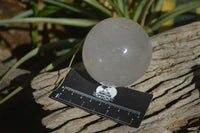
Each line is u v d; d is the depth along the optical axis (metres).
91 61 0.28
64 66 0.38
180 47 0.34
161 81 0.32
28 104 0.38
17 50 0.45
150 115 0.30
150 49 0.28
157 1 0.40
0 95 0.36
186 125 0.30
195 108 0.30
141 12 0.39
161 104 0.31
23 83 0.35
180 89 0.31
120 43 0.27
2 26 0.45
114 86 0.30
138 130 0.29
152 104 0.31
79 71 0.33
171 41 0.35
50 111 0.32
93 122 0.30
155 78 0.32
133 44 0.27
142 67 0.28
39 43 0.46
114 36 0.27
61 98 0.31
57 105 0.31
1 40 0.45
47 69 0.34
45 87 0.32
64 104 0.31
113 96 0.31
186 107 0.30
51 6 0.40
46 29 0.47
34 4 0.41
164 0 0.42
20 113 0.38
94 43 0.27
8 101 0.37
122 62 0.27
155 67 0.33
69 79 0.32
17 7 0.47
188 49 0.34
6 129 0.37
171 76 0.32
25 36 0.46
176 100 0.31
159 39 0.35
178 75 0.32
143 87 0.32
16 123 0.38
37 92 0.32
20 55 0.45
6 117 0.38
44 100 0.31
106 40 0.27
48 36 0.47
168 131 0.29
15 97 0.37
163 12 0.42
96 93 0.31
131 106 0.30
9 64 0.39
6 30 0.45
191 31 0.35
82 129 0.30
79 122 0.30
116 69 0.27
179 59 0.33
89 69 0.29
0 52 0.41
